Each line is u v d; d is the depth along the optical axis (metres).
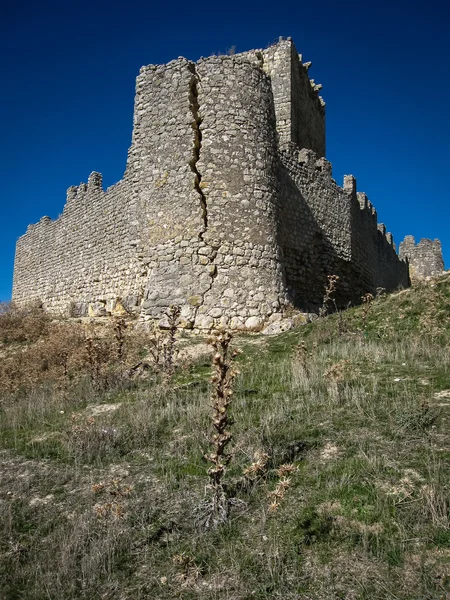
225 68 15.51
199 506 4.60
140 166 15.80
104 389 9.38
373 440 5.42
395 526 4.00
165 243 14.78
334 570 3.66
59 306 23.77
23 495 5.30
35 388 10.48
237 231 14.60
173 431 6.59
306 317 14.97
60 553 4.20
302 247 19.59
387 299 13.15
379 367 8.33
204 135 15.05
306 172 20.55
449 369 7.74
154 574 3.92
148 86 16.09
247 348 11.82
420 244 45.34
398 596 3.34
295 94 21.36
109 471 5.67
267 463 5.21
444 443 5.16
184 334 13.59
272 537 4.10
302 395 7.30
